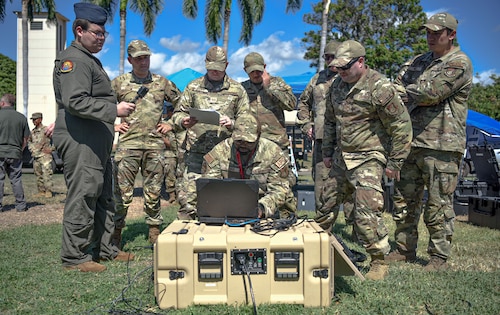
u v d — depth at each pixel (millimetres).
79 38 4336
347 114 4129
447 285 3963
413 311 3432
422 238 6230
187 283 3334
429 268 4516
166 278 3346
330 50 5984
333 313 3256
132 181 5410
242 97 5473
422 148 4570
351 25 30250
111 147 4570
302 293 3352
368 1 29828
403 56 28703
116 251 4930
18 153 8773
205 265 3314
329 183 4512
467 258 5047
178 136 6500
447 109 4473
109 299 3658
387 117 3990
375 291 3773
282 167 4148
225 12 23781
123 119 5375
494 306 3451
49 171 10859
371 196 4023
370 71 4078
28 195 11086
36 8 23734
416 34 29406
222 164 4223
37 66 31609
